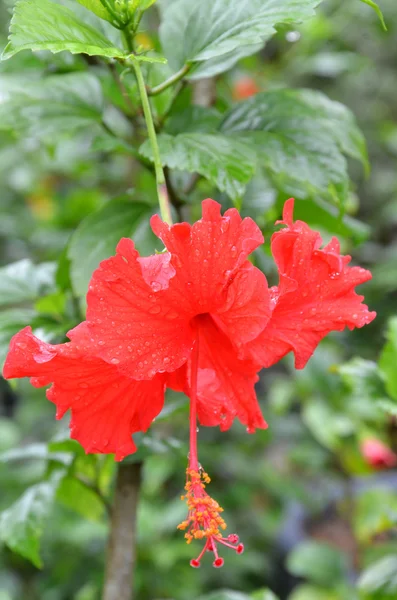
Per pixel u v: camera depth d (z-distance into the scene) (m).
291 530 1.33
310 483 1.36
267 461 1.31
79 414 0.48
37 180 1.45
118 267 0.46
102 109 0.61
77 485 0.63
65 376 0.47
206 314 0.50
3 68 0.66
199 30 0.54
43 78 0.63
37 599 1.17
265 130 0.57
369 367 0.65
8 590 1.10
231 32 0.53
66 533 1.05
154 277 0.45
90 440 0.48
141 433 0.58
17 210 1.51
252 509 1.27
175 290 0.47
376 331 1.36
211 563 1.14
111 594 0.60
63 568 1.12
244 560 1.15
